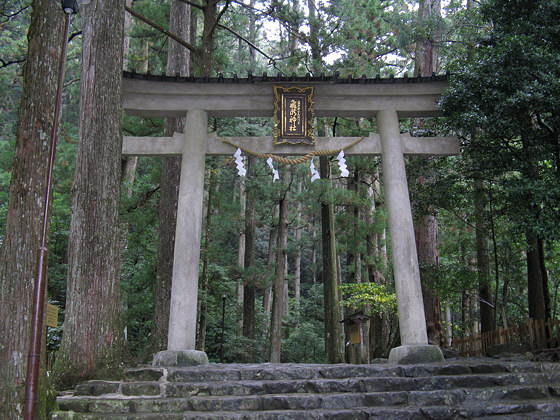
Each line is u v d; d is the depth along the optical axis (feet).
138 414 19.31
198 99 32.42
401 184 30.99
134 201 46.75
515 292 57.57
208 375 22.86
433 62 46.16
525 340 28.48
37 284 17.02
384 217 55.42
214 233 63.00
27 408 15.89
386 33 52.11
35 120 19.70
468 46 39.01
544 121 30.27
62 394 21.98
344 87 32.50
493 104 28.89
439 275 38.58
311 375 23.29
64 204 55.42
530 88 27.32
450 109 30.99
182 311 28.50
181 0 41.34
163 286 38.19
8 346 18.11
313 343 73.36
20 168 19.42
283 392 21.52
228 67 58.13
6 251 18.84
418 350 27.37
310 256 111.96
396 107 32.65
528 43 28.12
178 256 29.43
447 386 21.63
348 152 32.22
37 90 19.85
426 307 39.86
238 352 62.18
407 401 20.35
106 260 26.02
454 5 44.27
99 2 28.86
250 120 73.82
